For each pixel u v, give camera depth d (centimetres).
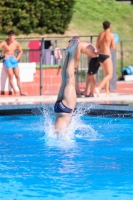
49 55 5103
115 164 1977
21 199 1548
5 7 6538
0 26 6544
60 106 2447
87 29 7269
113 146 2325
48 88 4566
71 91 2438
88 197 1565
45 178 1778
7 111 3328
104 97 3941
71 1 6906
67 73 2417
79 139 2500
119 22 7694
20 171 1877
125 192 1612
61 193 1605
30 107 3369
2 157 2112
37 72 4488
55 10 6812
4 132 2725
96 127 2866
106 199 1545
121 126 2897
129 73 6294
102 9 7931
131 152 2189
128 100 3672
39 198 1557
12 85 4212
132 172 1850
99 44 3944
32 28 6756
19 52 4225
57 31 6925
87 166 1942
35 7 6694
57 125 2491
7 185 1695
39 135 2620
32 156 2123
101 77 4806
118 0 8481
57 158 2083
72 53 2419
